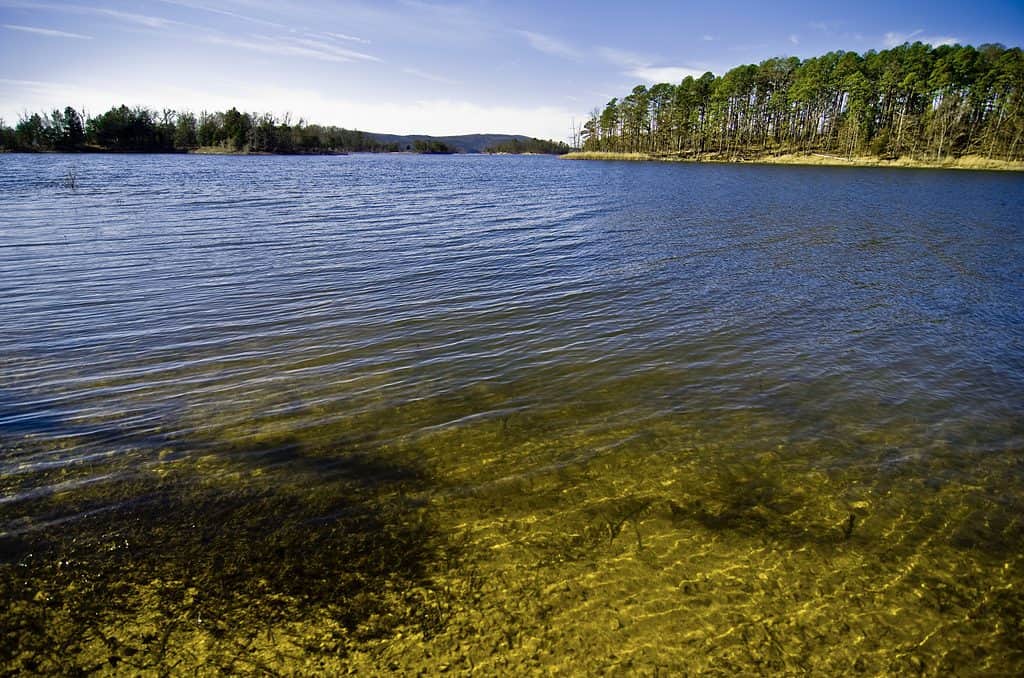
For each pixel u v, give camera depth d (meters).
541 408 7.23
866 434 6.71
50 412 6.89
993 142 83.31
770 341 9.81
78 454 5.98
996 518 5.21
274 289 12.58
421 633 3.86
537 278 14.07
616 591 4.25
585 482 5.65
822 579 4.43
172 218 22.91
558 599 4.17
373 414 6.99
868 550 4.76
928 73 88.50
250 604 4.08
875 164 89.25
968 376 8.45
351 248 17.44
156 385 7.71
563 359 8.88
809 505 5.36
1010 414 7.27
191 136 125.75
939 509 5.33
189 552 4.58
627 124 139.25
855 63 96.38
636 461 6.04
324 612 4.02
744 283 13.81
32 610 3.96
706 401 7.50
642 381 8.10
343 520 5.00
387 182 48.06
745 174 67.56
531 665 3.64
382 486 5.52
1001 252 18.14
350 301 11.81
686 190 42.66
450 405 7.27
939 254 17.67
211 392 7.52
